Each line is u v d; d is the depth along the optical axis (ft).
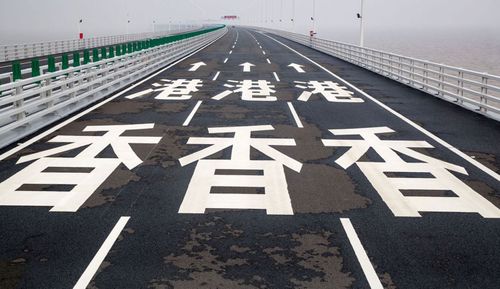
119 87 57.77
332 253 16.90
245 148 30.40
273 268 15.83
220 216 19.98
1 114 30.68
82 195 22.21
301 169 26.23
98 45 167.02
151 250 17.02
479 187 23.77
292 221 19.54
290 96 52.85
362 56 87.76
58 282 14.85
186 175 25.07
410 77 64.18
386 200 21.90
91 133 34.27
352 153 29.55
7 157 28.09
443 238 18.12
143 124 37.47
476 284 14.92
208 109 44.42
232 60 99.50
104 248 17.13
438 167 26.96
